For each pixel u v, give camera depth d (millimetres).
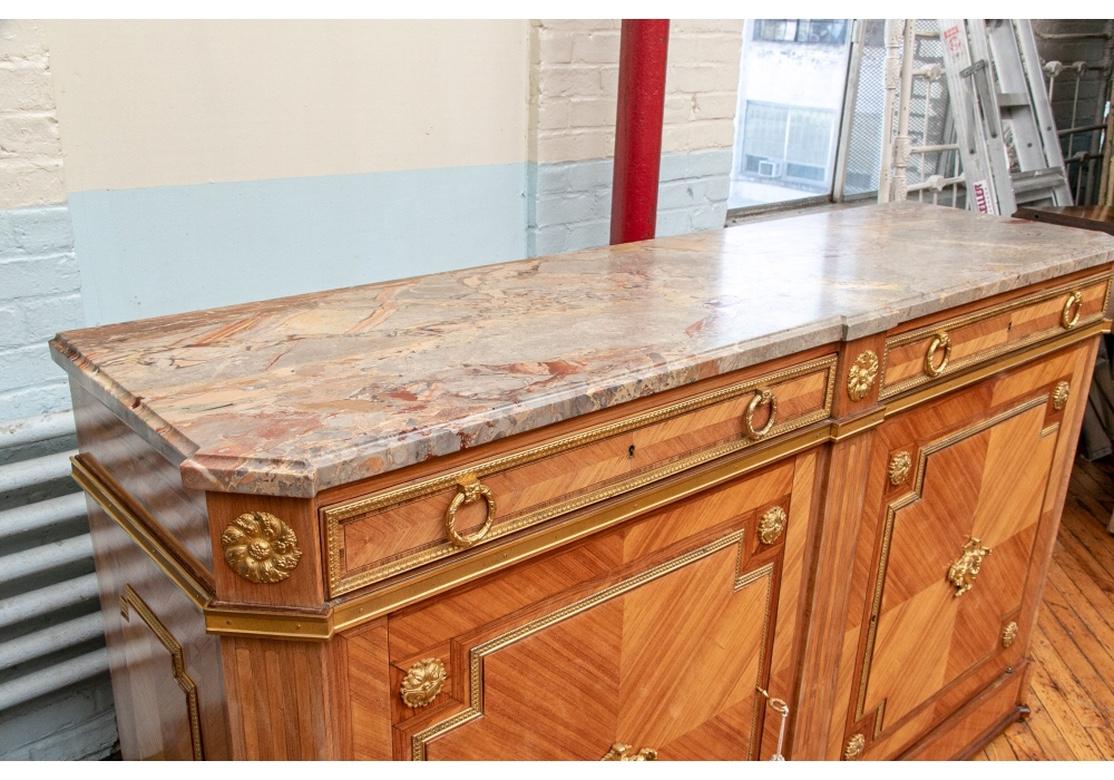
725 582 1316
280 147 1831
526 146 2211
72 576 1656
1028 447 1797
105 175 1637
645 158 2133
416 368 1091
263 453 860
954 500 1657
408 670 999
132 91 1629
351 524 901
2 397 1543
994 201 3295
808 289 1455
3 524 1470
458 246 2168
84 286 1658
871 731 1665
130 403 995
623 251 1733
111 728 1740
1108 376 3176
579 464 1075
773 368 1261
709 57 2406
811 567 1440
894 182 3104
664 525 1207
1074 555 2582
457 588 1014
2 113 1433
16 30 1417
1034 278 1604
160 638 1102
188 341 1198
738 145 3262
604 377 1066
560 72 2168
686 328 1250
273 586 894
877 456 1468
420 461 921
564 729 1175
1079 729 1961
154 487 1021
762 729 1469
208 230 1783
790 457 1344
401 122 1984
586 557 1132
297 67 1810
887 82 3008
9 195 1470
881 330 1367
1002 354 1635
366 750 987
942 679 1780
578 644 1155
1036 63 3539
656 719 1292
